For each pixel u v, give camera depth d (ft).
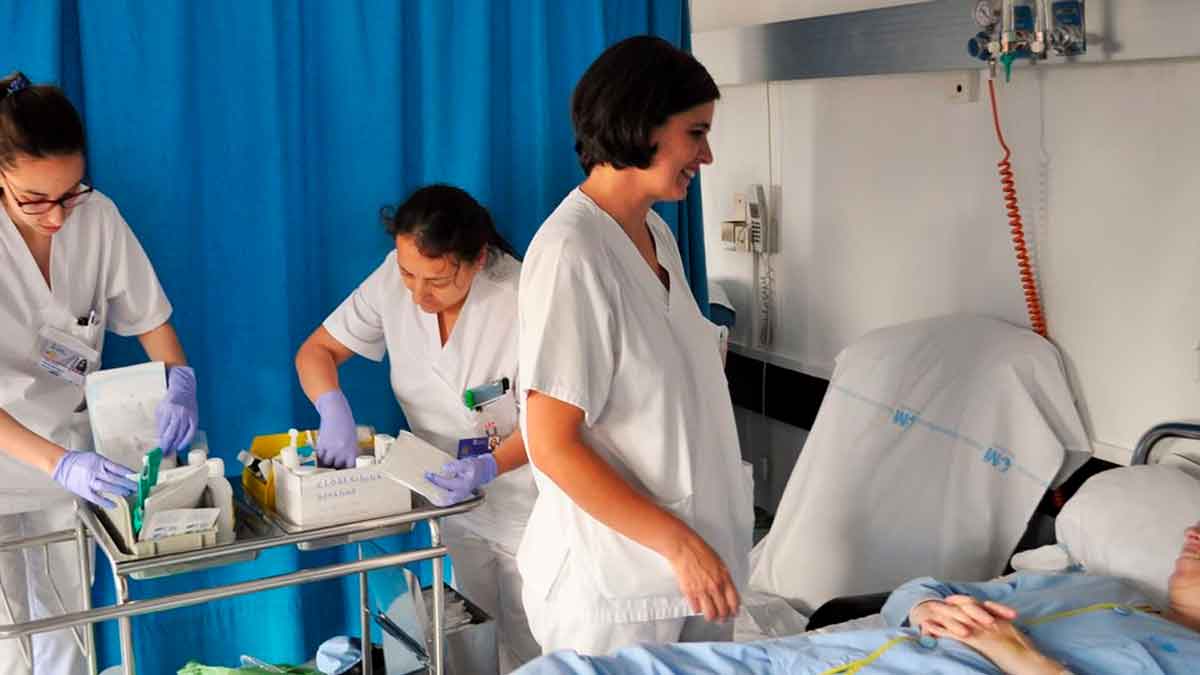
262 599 8.92
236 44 7.91
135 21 7.61
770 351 12.30
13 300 7.17
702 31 12.33
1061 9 8.16
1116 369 8.73
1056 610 6.79
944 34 9.10
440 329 8.09
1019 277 9.34
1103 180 8.62
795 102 11.48
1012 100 9.20
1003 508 8.80
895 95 10.27
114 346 8.07
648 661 5.99
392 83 8.44
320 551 9.03
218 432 8.32
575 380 5.86
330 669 8.66
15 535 7.68
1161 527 7.53
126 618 6.47
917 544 8.89
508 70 8.95
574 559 6.32
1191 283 8.10
